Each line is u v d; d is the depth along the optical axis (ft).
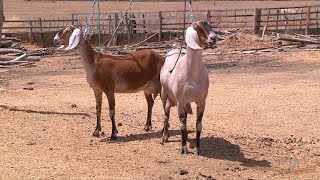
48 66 86.07
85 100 55.31
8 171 30.81
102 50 96.94
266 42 104.47
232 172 31.37
